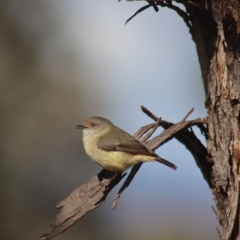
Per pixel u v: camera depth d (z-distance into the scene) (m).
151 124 8.97
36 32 17.84
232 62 6.70
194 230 19.14
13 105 16.78
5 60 17.14
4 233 15.65
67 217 7.42
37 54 17.62
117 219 17.30
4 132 16.33
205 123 7.35
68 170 16.42
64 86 17.28
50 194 16.22
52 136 16.70
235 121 6.73
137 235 18.23
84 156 16.58
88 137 9.38
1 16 17.52
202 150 7.51
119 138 8.98
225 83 6.82
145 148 8.48
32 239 15.75
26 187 16.17
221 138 6.95
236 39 6.57
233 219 6.63
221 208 7.04
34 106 16.94
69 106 17.05
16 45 17.48
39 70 17.42
